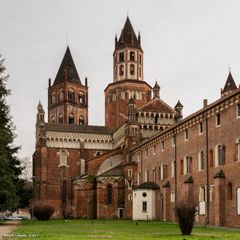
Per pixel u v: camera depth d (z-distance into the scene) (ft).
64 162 411.13
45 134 411.13
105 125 453.17
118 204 336.49
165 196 257.14
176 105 374.84
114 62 451.12
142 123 358.64
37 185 398.21
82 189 357.00
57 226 192.95
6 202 226.58
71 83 499.92
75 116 496.64
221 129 195.21
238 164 179.22
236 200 179.63
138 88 434.71
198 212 214.48
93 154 419.54
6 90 240.32
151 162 295.07
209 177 204.74
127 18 454.40
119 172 344.08
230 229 164.04
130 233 138.21
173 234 132.87
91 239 107.65
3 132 227.40
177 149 247.29
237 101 181.47
